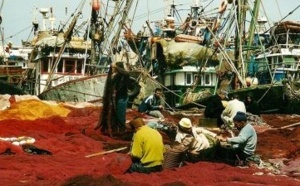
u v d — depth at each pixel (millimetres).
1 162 12094
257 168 13008
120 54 44781
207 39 44156
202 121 22406
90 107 28172
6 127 18531
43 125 19531
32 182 9781
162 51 42500
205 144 13039
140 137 11508
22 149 14234
